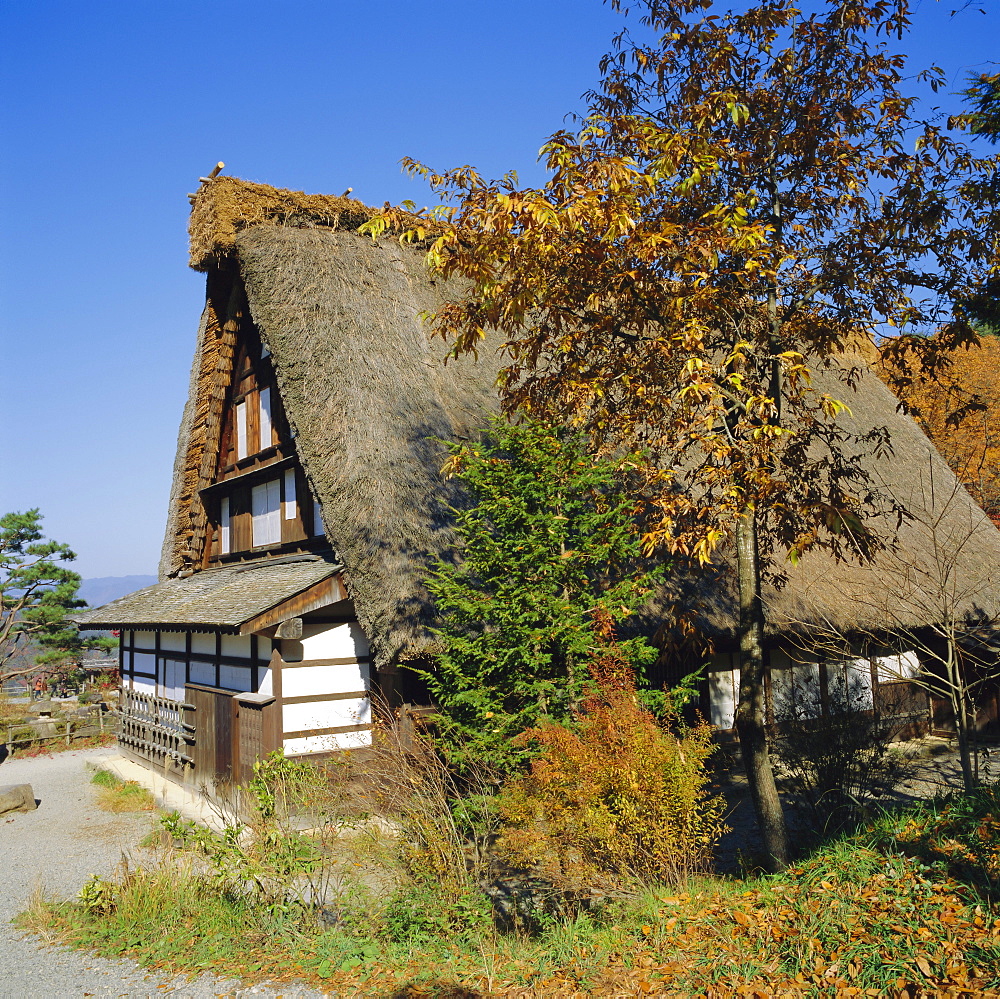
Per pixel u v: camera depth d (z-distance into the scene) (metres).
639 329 7.16
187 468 17.05
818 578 12.92
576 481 7.95
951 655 7.69
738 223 6.46
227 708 11.42
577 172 6.60
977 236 7.30
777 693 13.70
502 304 6.96
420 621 8.97
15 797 12.22
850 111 7.45
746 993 4.21
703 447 6.32
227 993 5.18
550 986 4.87
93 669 32.22
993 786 7.00
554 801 6.06
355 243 14.02
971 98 7.92
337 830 7.41
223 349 15.35
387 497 10.12
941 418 24.23
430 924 6.09
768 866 6.66
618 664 7.22
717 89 7.56
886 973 4.13
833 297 7.85
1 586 29.72
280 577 11.55
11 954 6.07
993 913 4.52
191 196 14.16
